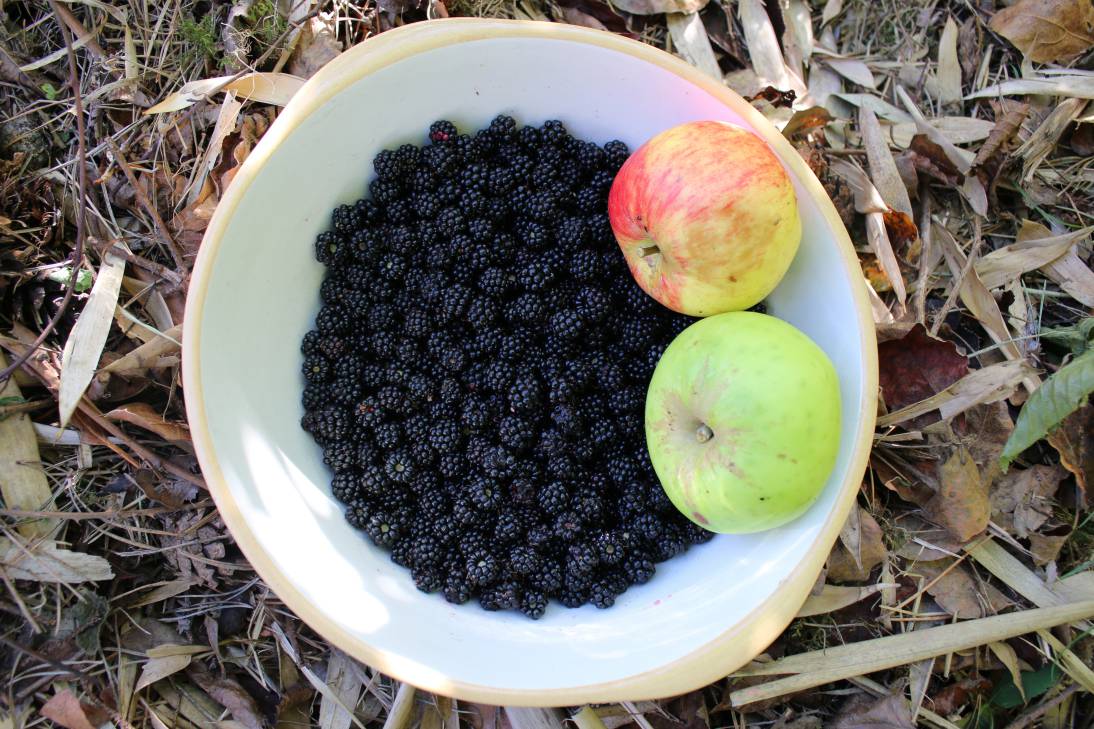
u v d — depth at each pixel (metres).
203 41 0.54
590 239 0.53
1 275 0.52
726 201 0.46
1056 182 0.58
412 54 0.48
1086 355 0.52
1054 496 0.55
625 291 0.53
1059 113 0.58
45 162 0.54
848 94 0.60
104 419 0.51
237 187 0.46
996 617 0.53
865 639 0.54
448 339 0.52
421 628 0.48
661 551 0.51
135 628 0.52
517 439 0.51
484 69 0.51
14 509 0.50
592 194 0.53
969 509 0.54
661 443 0.48
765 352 0.46
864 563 0.54
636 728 0.53
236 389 0.48
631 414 0.52
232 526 0.45
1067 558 0.55
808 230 0.49
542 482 0.51
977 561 0.55
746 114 0.48
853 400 0.48
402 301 0.53
